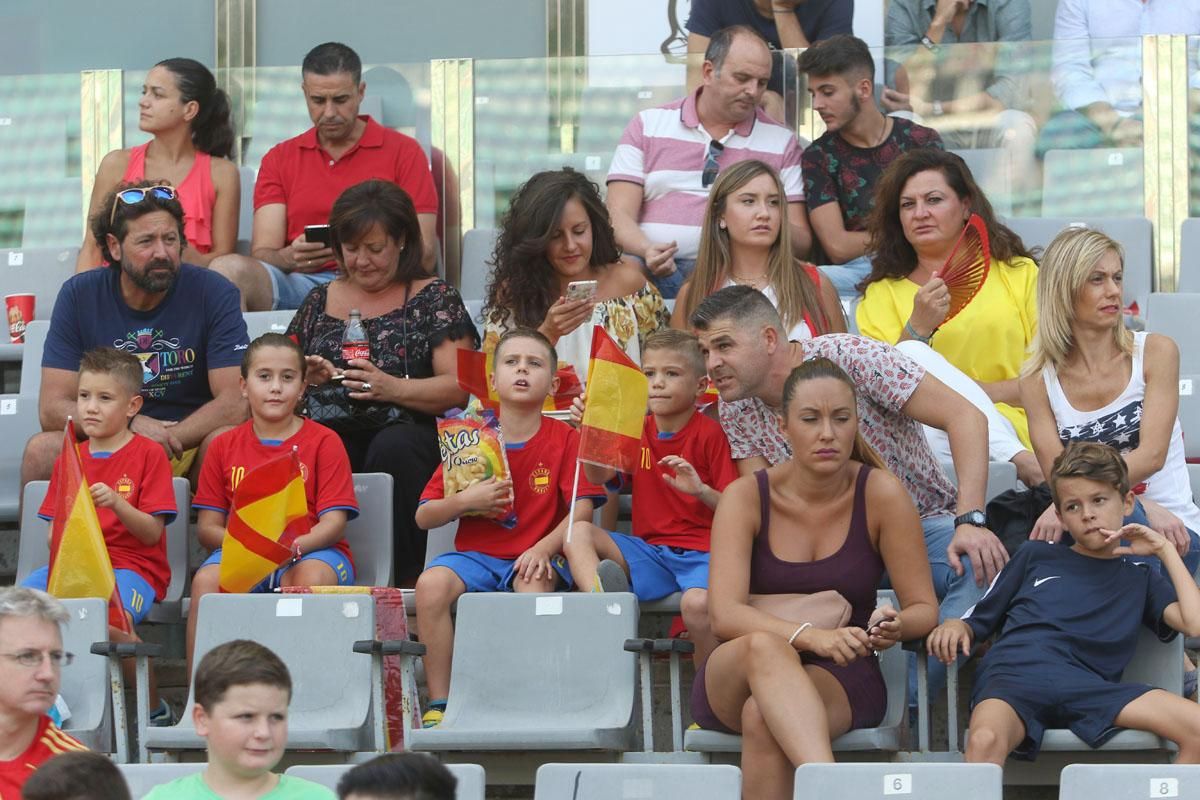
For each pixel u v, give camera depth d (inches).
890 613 716.0
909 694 810.2
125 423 908.0
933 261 996.6
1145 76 1141.1
